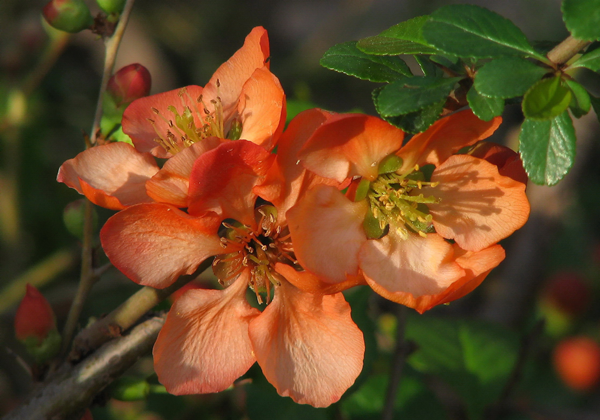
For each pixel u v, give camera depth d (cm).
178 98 31
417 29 29
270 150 28
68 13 31
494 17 28
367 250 29
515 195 29
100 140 31
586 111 28
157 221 29
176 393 29
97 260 31
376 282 29
